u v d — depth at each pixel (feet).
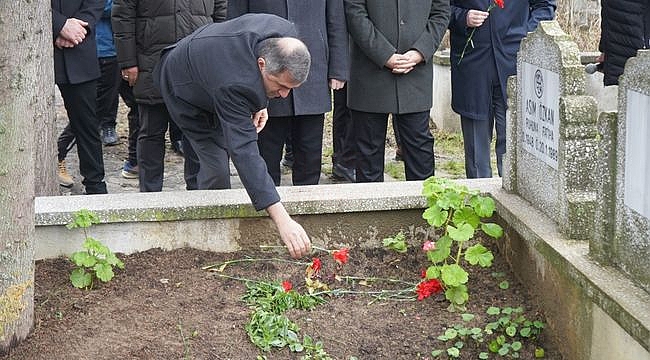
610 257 11.26
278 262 14.57
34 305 12.52
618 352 10.48
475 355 12.09
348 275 14.24
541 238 12.46
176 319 12.54
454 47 19.86
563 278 12.07
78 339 11.90
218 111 13.30
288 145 25.89
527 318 12.87
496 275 14.23
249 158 12.92
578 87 12.32
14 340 11.52
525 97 13.98
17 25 10.91
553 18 20.12
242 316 12.69
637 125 10.41
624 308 10.00
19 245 11.39
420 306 13.32
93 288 13.47
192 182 19.80
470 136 19.98
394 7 18.67
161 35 19.40
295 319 12.83
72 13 20.22
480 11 19.15
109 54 26.81
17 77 11.00
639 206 10.48
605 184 11.18
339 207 14.74
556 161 12.84
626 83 10.65
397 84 18.92
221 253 14.75
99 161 21.39
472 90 19.67
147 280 13.75
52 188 19.75
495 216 14.79
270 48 12.99
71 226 13.67
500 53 19.44
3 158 11.02
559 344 12.24
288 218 12.95
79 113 20.79
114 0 19.56
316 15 18.57
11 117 11.00
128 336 12.02
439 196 13.37
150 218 14.42
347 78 19.16
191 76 14.06
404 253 14.85
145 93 19.66
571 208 12.25
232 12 18.57
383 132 19.65
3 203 11.14
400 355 11.98
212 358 11.59
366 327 12.66
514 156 14.55
